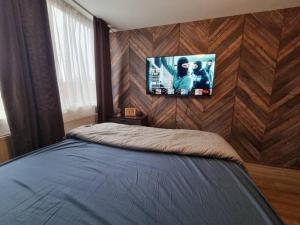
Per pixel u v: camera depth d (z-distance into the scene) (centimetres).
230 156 121
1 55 140
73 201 77
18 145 155
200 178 96
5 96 144
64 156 123
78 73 243
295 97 234
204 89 266
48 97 182
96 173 102
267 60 238
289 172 236
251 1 207
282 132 246
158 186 89
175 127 299
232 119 266
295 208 165
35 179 94
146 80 296
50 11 194
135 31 298
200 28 262
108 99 302
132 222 65
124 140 146
